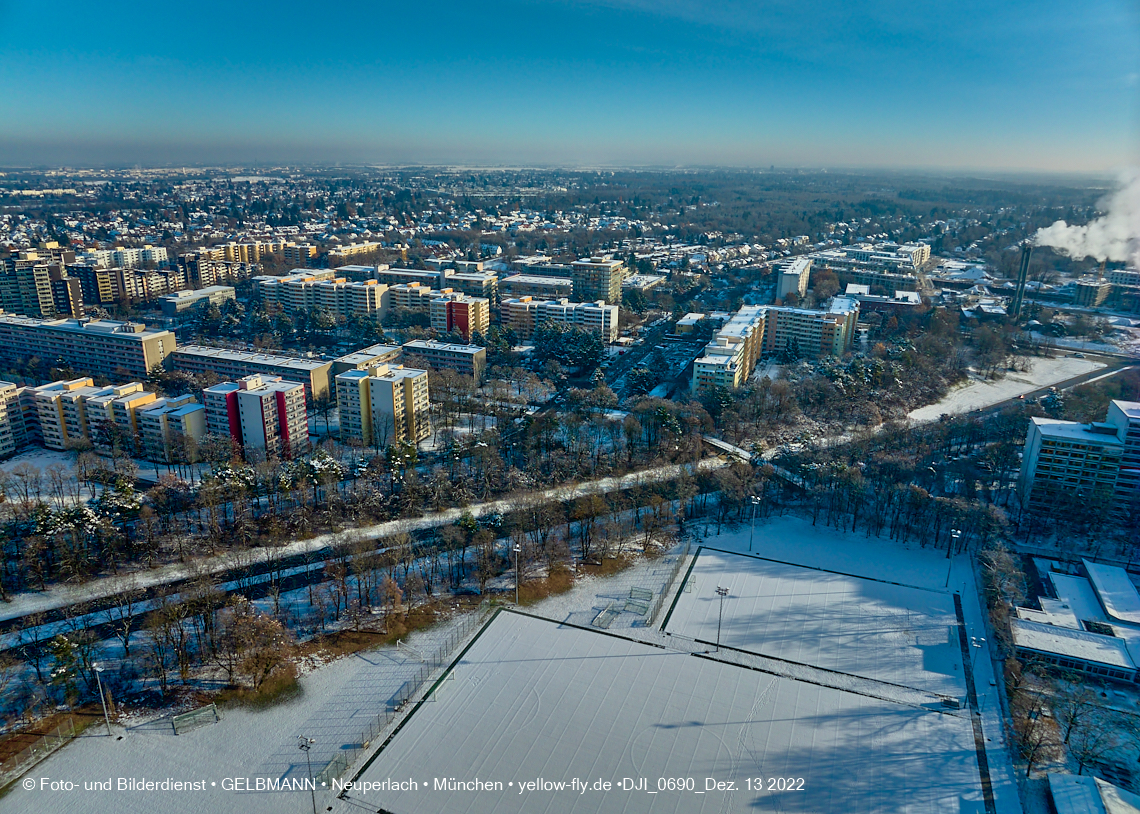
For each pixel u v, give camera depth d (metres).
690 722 188.50
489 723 187.50
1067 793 163.38
